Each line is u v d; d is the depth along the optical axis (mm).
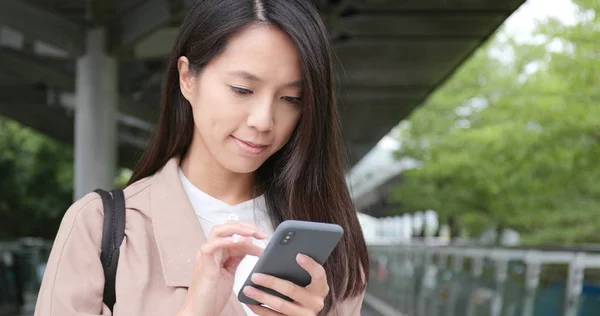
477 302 7055
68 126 19969
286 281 1455
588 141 12359
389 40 12758
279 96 1590
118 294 1581
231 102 1571
